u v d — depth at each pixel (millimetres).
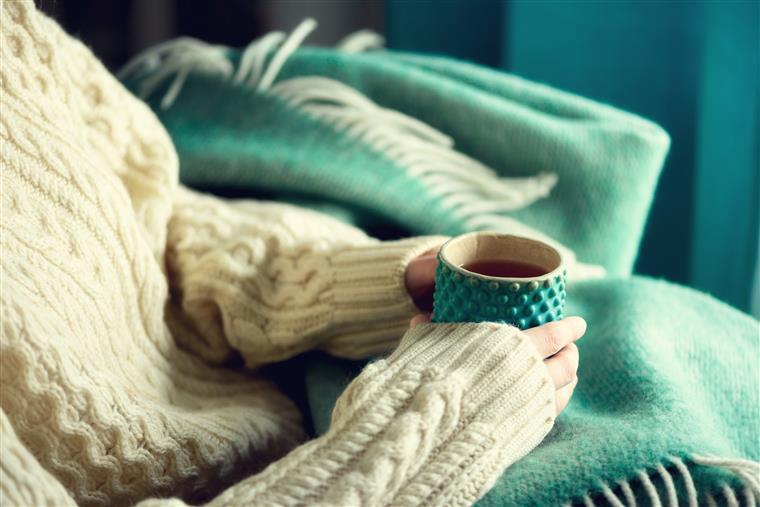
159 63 1256
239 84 1188
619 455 790
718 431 854
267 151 1125
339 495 712
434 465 742
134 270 897
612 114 1181
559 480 781
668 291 995
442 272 792
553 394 791
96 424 782
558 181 1140
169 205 988
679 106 1259
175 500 720
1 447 686
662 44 1240
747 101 1168
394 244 931
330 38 1458
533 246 820
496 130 1150
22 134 846
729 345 943
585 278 1032
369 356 950
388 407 749
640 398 849
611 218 1135
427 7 1399
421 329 807
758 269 1225
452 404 750
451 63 1245
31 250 823
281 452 918
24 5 882
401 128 1161
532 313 786
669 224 1309
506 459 764
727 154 1186
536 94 1201
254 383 992
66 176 858
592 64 1271
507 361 770
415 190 1112
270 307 960
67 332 796
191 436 840
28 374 751
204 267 960
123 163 979
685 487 781
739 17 1146
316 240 965
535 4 1268
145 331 915
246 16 1406
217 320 976
